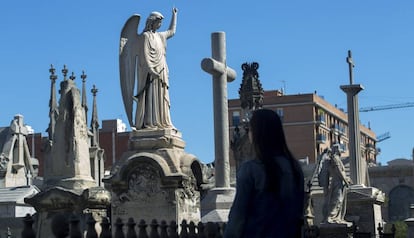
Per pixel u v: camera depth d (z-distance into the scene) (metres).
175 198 18.83
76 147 16.56
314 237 16.77
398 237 53.25
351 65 39.66
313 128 116.00
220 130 24.25
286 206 5.76
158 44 20.22
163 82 20.17
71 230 8.89
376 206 38.59
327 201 31.69
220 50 24.47
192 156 19.92
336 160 31.61
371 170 71.88
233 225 5.76
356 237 22.86
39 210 16.03
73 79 17.67
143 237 10.98
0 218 32.06
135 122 20.16
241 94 32.94
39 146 89.69
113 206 19.22
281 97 117.81
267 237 5.72
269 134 5.91
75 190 16.06
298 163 5.98
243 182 5.79
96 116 58.59
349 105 39.50
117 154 94.44
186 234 12.35
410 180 70.44
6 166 54.84
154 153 19.42
